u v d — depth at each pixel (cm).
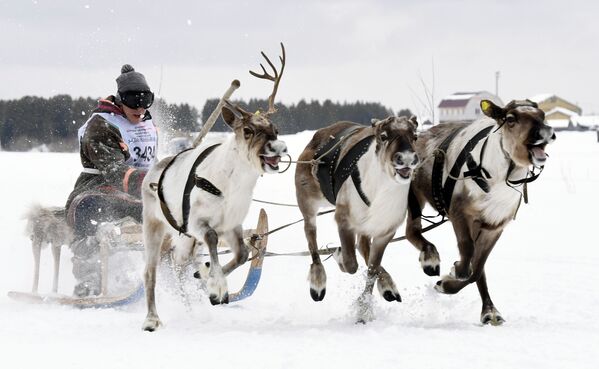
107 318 1016
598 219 2070
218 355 771
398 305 1073
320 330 902
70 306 1112
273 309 1102
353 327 927
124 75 1255
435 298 1038
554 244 1680
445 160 970
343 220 968
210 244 905
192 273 1156
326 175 1015
